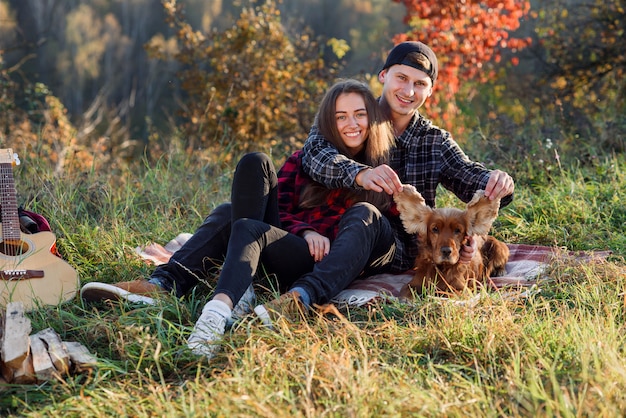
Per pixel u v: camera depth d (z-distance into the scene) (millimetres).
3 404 2918
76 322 3590
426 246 3947
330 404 2707
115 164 8266
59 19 36750
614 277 4004
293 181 4164
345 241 3674
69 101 33344
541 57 11961
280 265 3729
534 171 6543
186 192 6289
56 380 3020
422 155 4277
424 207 3936
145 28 41000
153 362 3182
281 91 10141
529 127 8195
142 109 31875
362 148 4113
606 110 9242
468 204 3885
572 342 3162
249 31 10547
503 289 3883
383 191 4117
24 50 26594
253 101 10000
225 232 3945
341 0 34625
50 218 5172
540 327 3295
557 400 2625
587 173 6414
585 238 4961
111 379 3111
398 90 4160
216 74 10406
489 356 3078
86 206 5836
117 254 4668
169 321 3564
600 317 3428
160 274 3889
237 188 3732
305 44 11141
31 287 3789
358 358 3127
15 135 9438
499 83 11852
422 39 10031
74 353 3154
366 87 4047
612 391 2652
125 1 41594
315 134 4102
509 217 5328
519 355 3027
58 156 8078
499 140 7570
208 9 34812
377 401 2678
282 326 3293
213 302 3297
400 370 2957
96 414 2760
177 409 2779
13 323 3180
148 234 5215
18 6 34625
